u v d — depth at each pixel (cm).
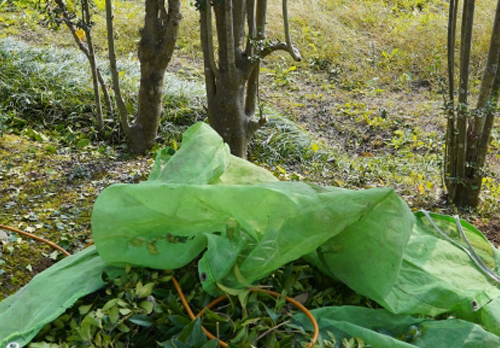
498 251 274
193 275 235
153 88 461
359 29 845
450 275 252
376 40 808
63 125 507
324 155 515
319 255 247
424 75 725
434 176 477
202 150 264
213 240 227
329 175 478
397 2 959
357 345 217
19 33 718
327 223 224
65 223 360
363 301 246
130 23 792
